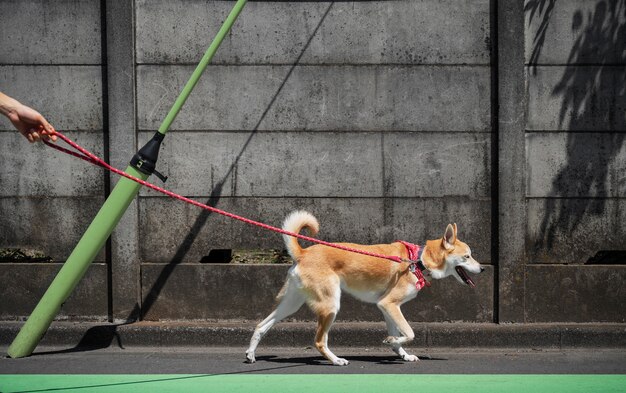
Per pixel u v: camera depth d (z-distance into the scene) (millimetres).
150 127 7734
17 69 7715
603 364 6668
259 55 7719
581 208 7750
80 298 7727
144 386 5730
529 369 6449
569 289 7656
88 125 7750
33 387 5691
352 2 7699
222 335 7371
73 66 7719
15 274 7648
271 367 6488
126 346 7363
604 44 7688
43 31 7695
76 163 7758
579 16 7680
